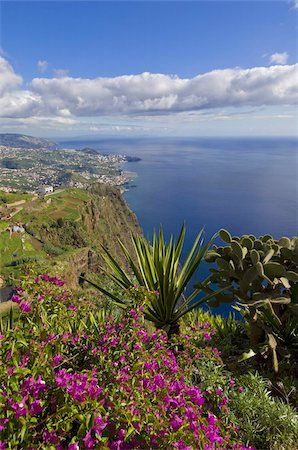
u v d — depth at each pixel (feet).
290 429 8.68
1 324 9.14
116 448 5.81
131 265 14.74
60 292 9.02
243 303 12.12
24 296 8.46
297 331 12.73
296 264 12.12
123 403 5.94
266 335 11.39
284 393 10.40
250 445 8.42
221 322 15.21
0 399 5.46
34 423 5.75
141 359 7.25
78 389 5.75
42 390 6.15
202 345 13.30
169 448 5.83
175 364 7.88
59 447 5.47
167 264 13.55
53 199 260.42
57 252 191.01
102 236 258.37
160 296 13.47
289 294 12.41
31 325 7.61
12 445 5.17
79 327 9.20
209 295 12.60
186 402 6.57
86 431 5.49
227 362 12.48
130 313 8.71
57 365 6.64
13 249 166.81
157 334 8.86
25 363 6.31
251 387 10.02
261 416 8.89
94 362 7.66
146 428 6.07
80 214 243.40
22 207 232.94
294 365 11.85
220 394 8.79
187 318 16.02
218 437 6.28
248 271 11.80
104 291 13.64
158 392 6.68
